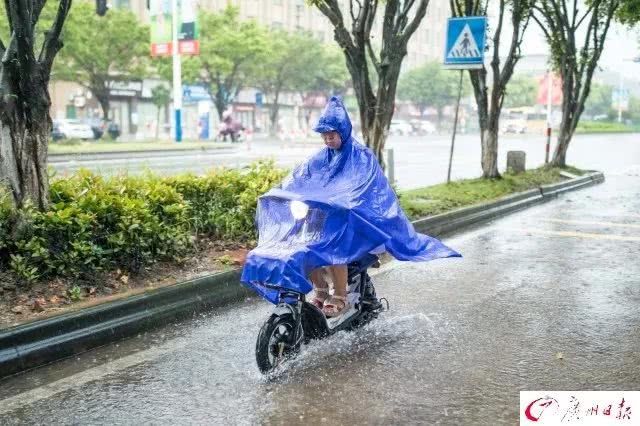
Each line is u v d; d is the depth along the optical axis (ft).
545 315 20.07
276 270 14.92
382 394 14.33
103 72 120.88
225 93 150.00
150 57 124.26
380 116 34.94
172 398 14.17
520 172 56.44
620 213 41.55
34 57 20.18
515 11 47.60
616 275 25.17
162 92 134.31
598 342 17.62
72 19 109.40
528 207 44.27
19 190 20.16
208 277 21.08
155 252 21.57
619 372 15.53
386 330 18.58
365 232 16.12
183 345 17.43
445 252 17.90
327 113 16.53
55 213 19.98
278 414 13.39
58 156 77.20
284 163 75.92
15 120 19.99
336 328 17.07
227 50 133.39
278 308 15.24
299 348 16.05
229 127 134.10
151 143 108.78
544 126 223.10
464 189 44.86
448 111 248.93
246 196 26.35
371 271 25.45
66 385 14.85
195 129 169.58
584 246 30.86
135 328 18.22
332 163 16.96
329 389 14.60
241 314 20.22
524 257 28.43
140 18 153.79
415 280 24.31
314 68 163.22
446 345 17.38
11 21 19.97
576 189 55.36
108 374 15.48
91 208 20.74
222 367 15.89
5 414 13.46
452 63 43.16
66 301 18.22
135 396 14.28
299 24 193.98
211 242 25.11
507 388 14.64
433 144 131.34
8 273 19.01
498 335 18.19
